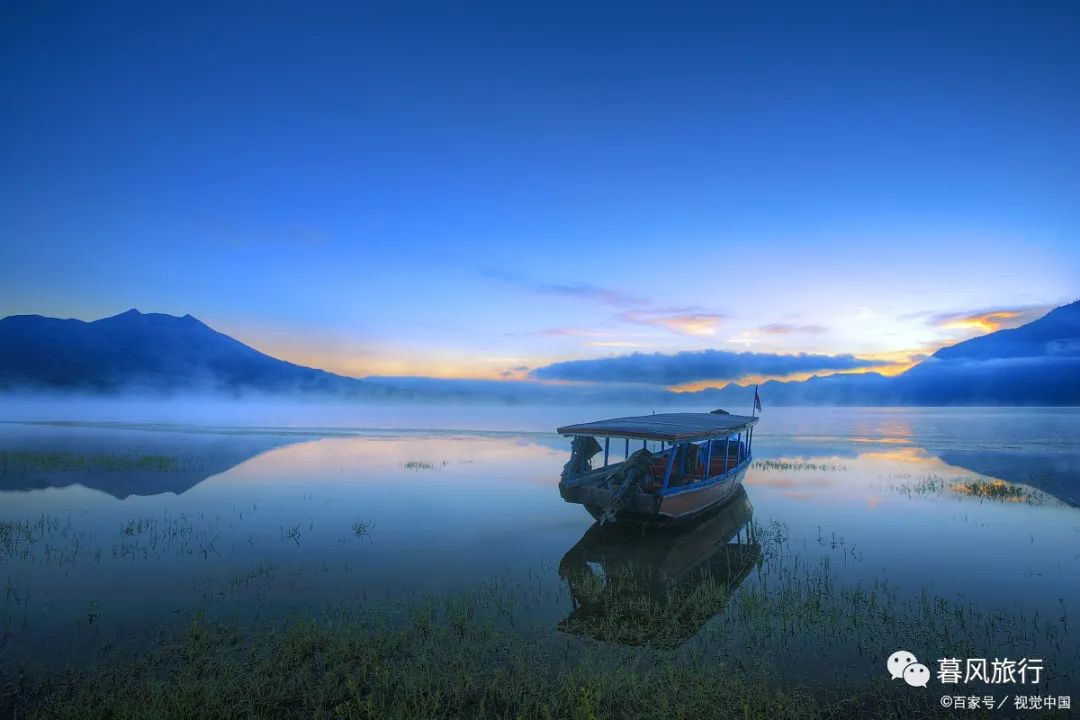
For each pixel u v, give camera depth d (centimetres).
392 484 2955
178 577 1500
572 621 1245
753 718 856
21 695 907
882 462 3969
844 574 1576
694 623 1235
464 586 1466
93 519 2122
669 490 1911
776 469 3588
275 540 1872
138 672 984
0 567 1562
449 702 904
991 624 1226
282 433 6719
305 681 946
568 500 2031
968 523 2139
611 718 864
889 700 920
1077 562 1664
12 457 3581
